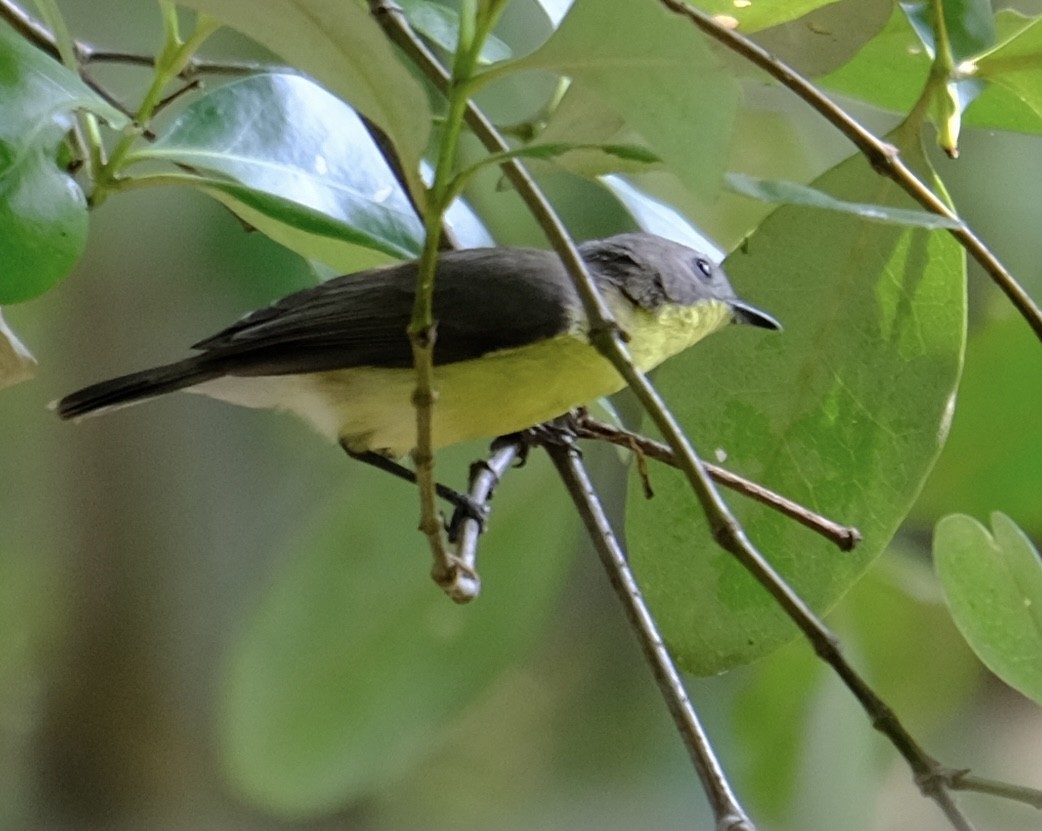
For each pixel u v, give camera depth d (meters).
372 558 5.45
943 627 6.25
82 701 9.52
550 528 5.54
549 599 5.61
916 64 4.88
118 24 7.65
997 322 5.43
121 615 9.58
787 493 4.44
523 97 6.38
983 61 4.27
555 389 5.29
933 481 5.46
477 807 9.79
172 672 9.59
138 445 9.63
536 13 6.45
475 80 2.91
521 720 9.72
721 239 6.77
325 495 8.50
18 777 9.41
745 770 6.12
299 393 5.80
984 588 3.78
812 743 6.09
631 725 9.45
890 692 6.27
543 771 9.66
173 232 8.62
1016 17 4.83
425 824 9.78
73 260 3.74
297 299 5.71
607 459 8.22
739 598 4.37
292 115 4.83
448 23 4.83
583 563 8.98
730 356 4.49
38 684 9.58
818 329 4.44
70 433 9.62
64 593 9.60
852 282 4.41
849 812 6.09
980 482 5.42
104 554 9.61
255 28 3.06
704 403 4.49
